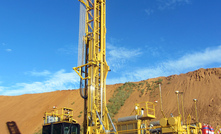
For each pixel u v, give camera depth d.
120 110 55.09
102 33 36.81
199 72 55.56
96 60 34.94
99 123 32.81
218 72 52.75
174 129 22.70
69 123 30.95
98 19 37.41
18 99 85.81
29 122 64.38
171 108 47.16
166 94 53.53
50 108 70.81
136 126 26.73
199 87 50.25
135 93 61.25
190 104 45.88
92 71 34.03
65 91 80.94
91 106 32.94
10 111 76.00
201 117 40.84
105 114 33.81
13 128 63.12
